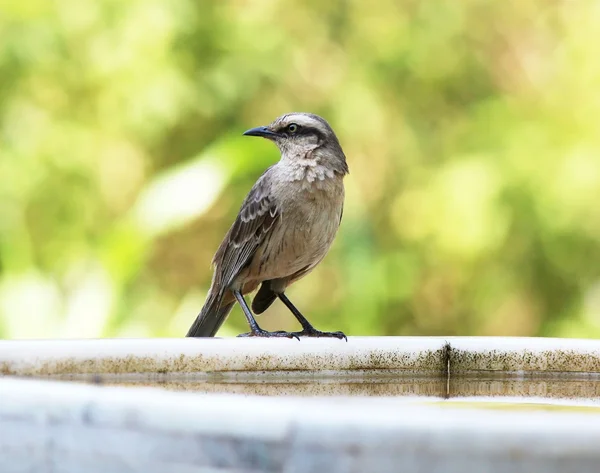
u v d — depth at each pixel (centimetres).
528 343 580
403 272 1500
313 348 546
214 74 1559
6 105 1509
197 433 255
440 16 1645
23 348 458
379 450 243
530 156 1491
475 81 1645
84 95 1539
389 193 1585
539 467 239
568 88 1572
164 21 1522
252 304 818
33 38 1499
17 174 1463
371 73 1620
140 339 502
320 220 762
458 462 240
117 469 266
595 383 568
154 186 1224
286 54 1602
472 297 1512
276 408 253
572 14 1623
